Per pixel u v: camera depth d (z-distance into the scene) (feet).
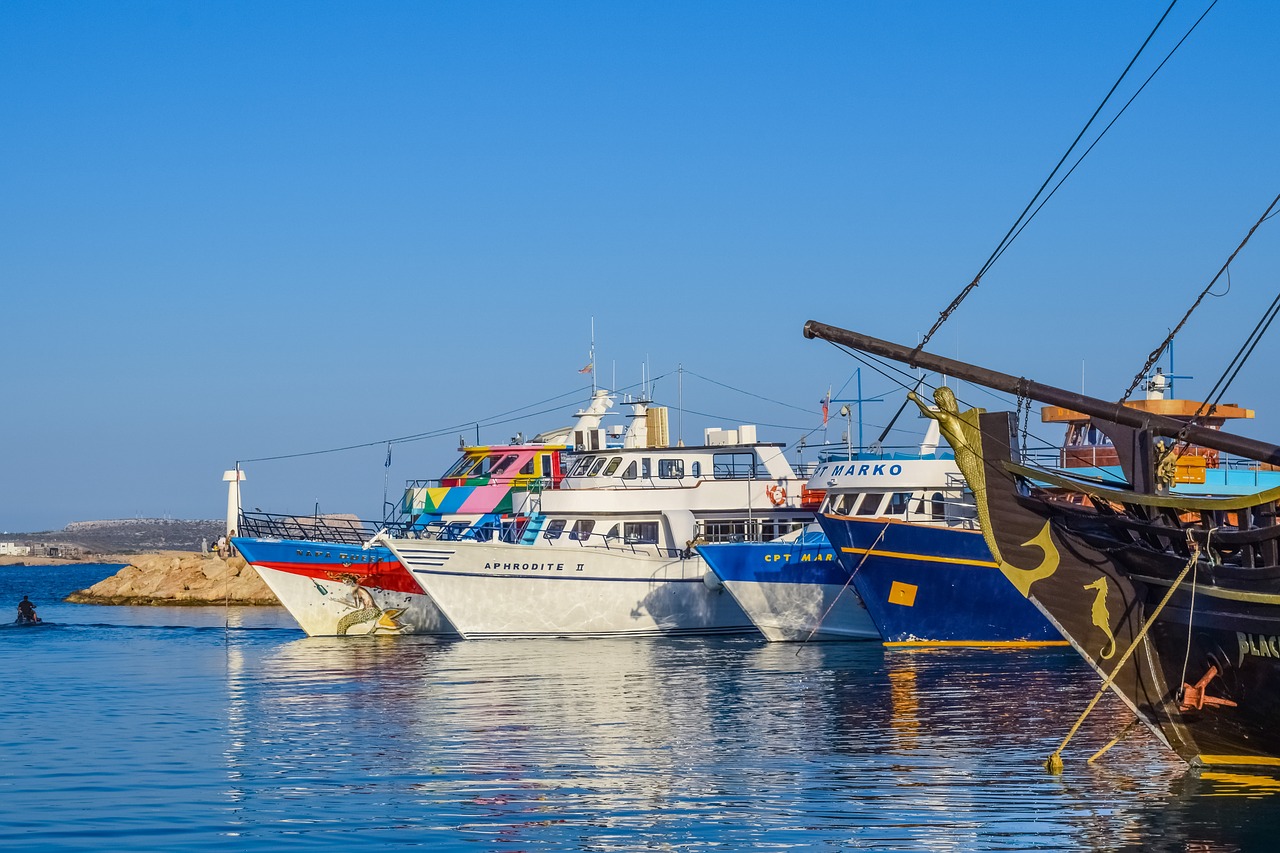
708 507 154.10
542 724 88.28
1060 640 127.65
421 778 71.56
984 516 72.02
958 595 126.31
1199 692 67.36
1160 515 67.10
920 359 73.00
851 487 134.72
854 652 127.85
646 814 62.69
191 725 91.45
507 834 59.82
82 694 110.01
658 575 148.36
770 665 118.42
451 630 158.71
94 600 284.82
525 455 169.27
